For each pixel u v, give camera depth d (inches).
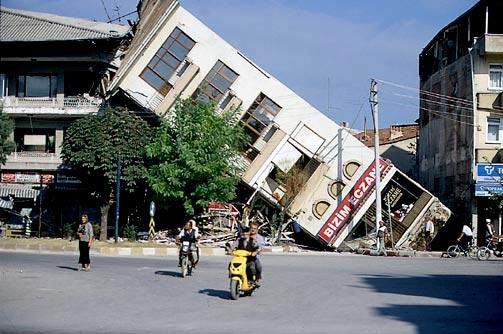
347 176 1700.3
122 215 1686.8
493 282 808.9
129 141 1509.6
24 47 1834.4
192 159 1481.3
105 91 1817.2
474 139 1635.1
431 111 2023.9
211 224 1584.6
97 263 996.6
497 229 1617.9
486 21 1651.1
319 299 630.5
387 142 2527.1
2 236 1653.5
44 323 468.4
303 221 1683.1
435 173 1971.0
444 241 1727.4
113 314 516.4
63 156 1552.7
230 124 1578.5
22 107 1817.2
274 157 1704.0
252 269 637.9
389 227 1592.0
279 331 449.4
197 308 560.1
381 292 691.4
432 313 545.6
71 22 2000.5
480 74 1658.5
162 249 1300.4
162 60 1728.6
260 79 1734.7
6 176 1838.1
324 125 1722.4
